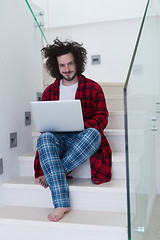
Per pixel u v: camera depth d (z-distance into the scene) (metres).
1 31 1.84
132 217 1.34
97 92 1.86
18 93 2.04
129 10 3.25
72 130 1.71
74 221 1.47
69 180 1.80
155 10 2.37
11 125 1.94
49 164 1.58
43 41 2.55
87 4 3.41
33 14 2.23
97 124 1.76
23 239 1.59
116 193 1.60
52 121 1.68
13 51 1.98
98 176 1.72
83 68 1.98
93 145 1.63
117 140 2.01
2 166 1.81
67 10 3.50
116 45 3.39
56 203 1.55
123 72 3.37
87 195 1.65
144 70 1.68
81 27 3.51
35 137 2.25
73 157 1.62
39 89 2.39
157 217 2.28
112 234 1.43
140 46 1.53
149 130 1.97
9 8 1.95
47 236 1.55
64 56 1.86
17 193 1.79
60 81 1.97
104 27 3.42
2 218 1.57
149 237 1.85
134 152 1.40
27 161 2.01
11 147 1.93
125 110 1.26
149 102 1.96
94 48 3.47
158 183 2.97
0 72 1.83
